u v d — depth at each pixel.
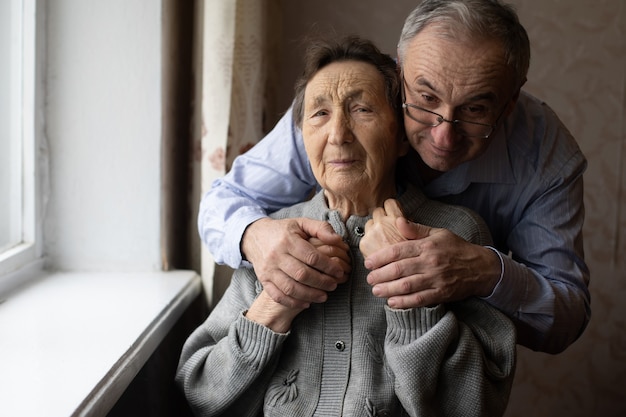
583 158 1.25
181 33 1.58
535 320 1.12
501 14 0.96
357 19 1.85
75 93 1.48
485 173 1.18
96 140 1.50
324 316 1.09
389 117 1.06
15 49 1.41
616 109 1.92
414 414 1.00
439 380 1.03
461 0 0.96
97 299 1.33
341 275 1.04
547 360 2.01
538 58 1.89
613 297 1.99
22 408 0.84
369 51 1.07
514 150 1.20
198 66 1.54
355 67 1.05
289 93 1.87
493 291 1.05
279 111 1.88
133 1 1.46
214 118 1.48
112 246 1.54
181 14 1.57
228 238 1.14
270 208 1.30
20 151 1.45
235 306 1.17
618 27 1.89
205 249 1.53
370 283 1.02
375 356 1.07
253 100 1.52
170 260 1.59
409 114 1.02
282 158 1.26
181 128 1.62
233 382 1.08
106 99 1.49
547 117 1.25
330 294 1.09
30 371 0.96
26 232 1.48
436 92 0.97
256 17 1.49
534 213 1.21
